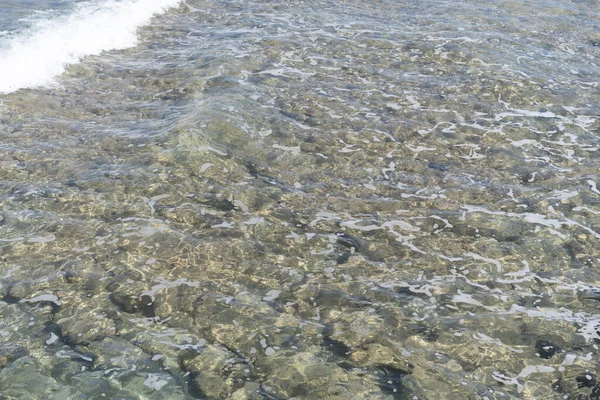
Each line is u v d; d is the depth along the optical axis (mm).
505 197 8359
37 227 7168
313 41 13008
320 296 6465
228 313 6160
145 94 10555
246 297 6395
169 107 10125
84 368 5430
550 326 6227
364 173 8727
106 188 7926
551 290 6758
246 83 10930
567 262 7223
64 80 10797
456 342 5949
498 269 7039
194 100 10273
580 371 5695
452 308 6398
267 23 13961
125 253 6887
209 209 7711
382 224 7688
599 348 5988
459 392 5387
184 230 7309
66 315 6004
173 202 7777
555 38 14016
